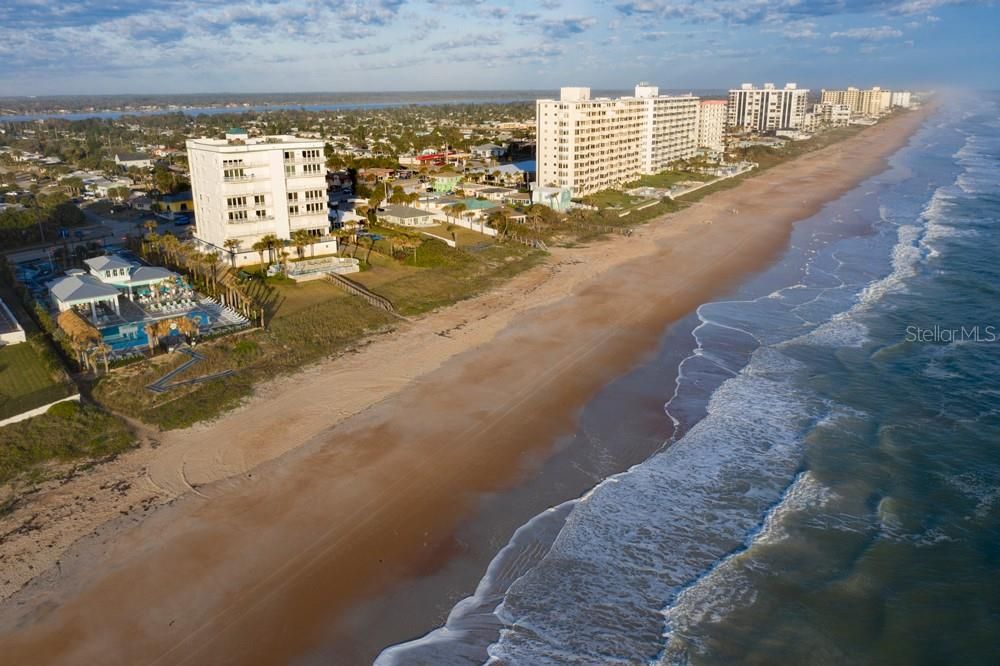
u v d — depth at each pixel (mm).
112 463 49531
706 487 47969
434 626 35906
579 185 162375
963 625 35625
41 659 33125
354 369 66438
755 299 88625
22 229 115625
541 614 36750
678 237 125688
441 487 47719
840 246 116688
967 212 143500
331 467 49781
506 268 102125
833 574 39469
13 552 40125
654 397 61438
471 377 65000
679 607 37219
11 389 58906
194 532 42406
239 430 54625
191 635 34750
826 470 49594
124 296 82500
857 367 66812
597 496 46969
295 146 101750
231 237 98938
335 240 105312
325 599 37406
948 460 50562
